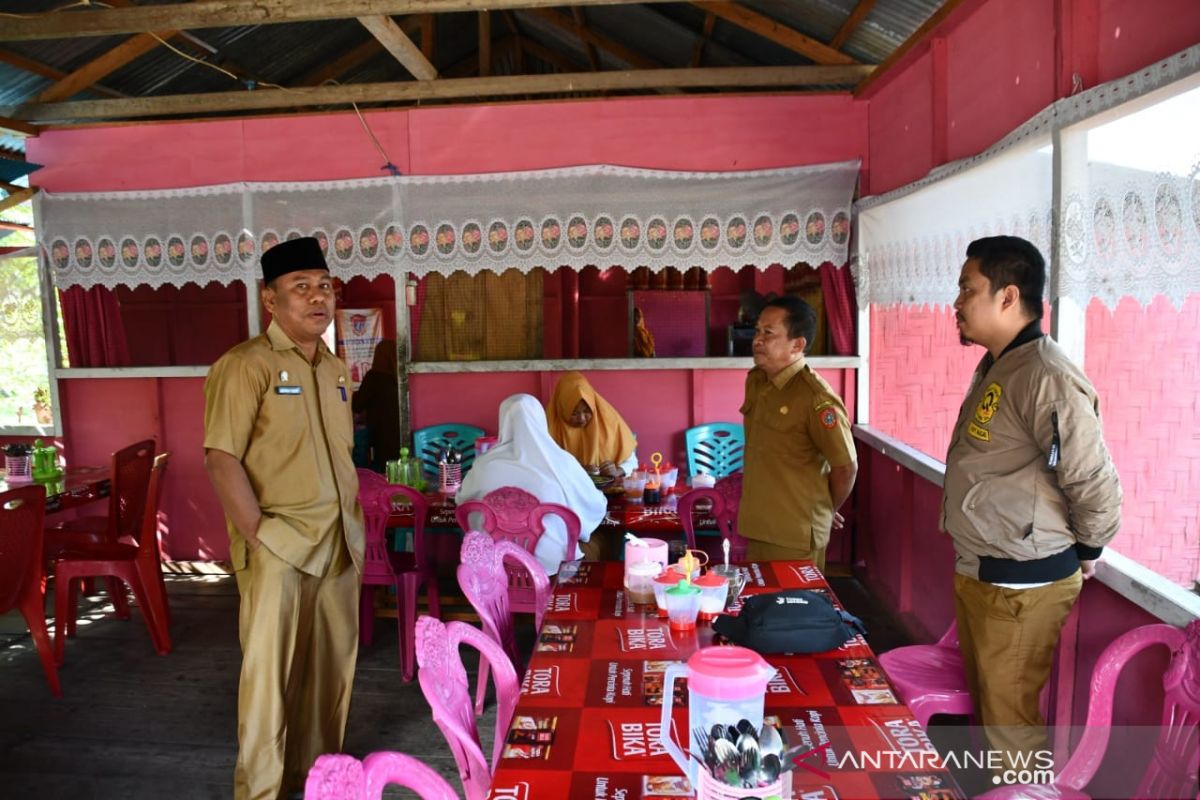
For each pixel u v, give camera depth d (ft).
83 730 10.24
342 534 8.71
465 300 16.47
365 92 15.38
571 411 13.71
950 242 10.95
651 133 15.23
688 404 15.94
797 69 14.61
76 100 17.30
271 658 8.07
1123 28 7.18
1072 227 7.60
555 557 10.31
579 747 4.91
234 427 7.97
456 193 15.46
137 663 12.27
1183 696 5.36
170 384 16.60
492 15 21.98
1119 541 8.00
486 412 16.24
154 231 15.97
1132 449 8.00
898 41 13.32
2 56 14.73
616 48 21.72
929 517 12.17
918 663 8.03
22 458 13.71
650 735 5.05
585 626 6.88
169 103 15.60
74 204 16.08
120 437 16.75
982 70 10.09
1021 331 6.68
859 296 15.03
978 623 6.86
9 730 10.25
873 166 14.75
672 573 6.95
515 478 10.53
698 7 16.16
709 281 21.77
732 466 15.67
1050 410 6.21
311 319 8.29
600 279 22.18
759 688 4.62
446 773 9.20
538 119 15.38
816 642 6.26
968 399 7.09
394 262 15.66
